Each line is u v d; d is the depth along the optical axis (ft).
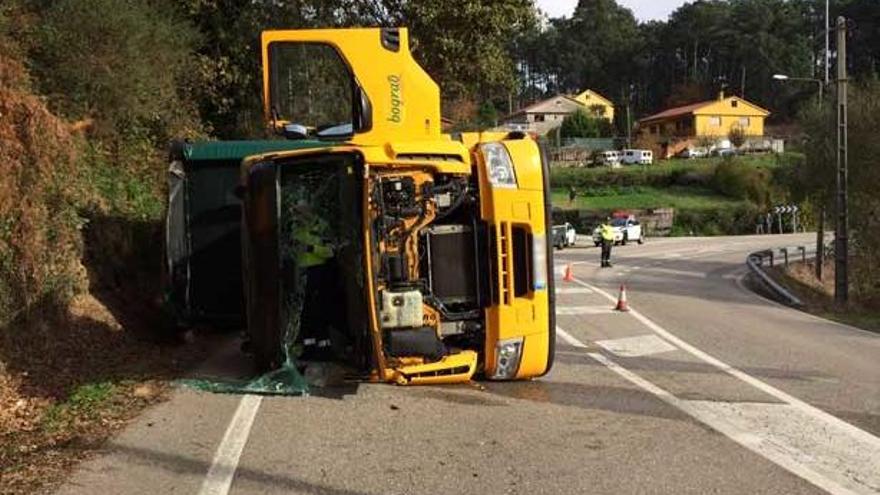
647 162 302.25
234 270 37.47
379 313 26.02
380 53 29.58
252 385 27.99
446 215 27.17
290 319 28.12
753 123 384.06
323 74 32.14
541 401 27.02
